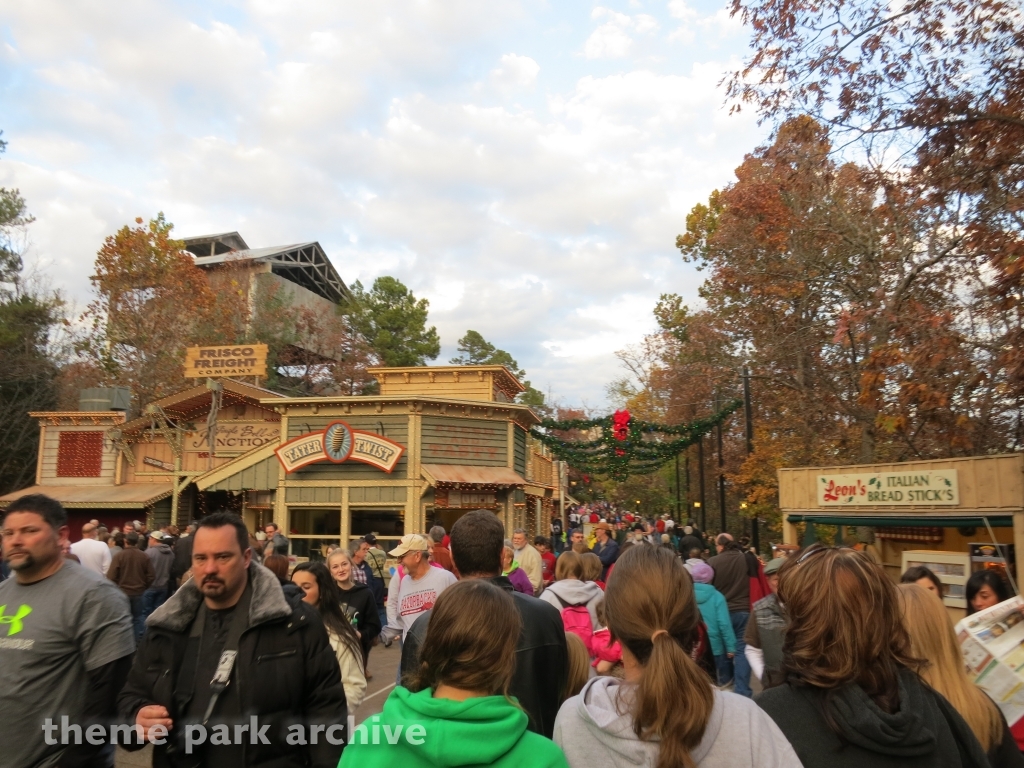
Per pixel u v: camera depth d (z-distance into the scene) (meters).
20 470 33.25
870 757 2.54
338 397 22.56
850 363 22.72
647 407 44.84
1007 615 3.84
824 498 13.42
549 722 4.04
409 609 6.82
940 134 12.34
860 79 12.68
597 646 5.11
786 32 12.75
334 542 23.31
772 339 25.66
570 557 6.49
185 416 27.70
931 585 5.08
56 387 36.06
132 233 40.03
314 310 55.91
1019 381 12.31
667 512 51.56
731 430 35.41
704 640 4.86
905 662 2.71
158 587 14.01
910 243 16.62
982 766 2.65
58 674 3.99
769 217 24.97
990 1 11.69
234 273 54.16
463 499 22.81
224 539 3.66
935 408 13.75
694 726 2.36
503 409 23.69
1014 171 12.49
